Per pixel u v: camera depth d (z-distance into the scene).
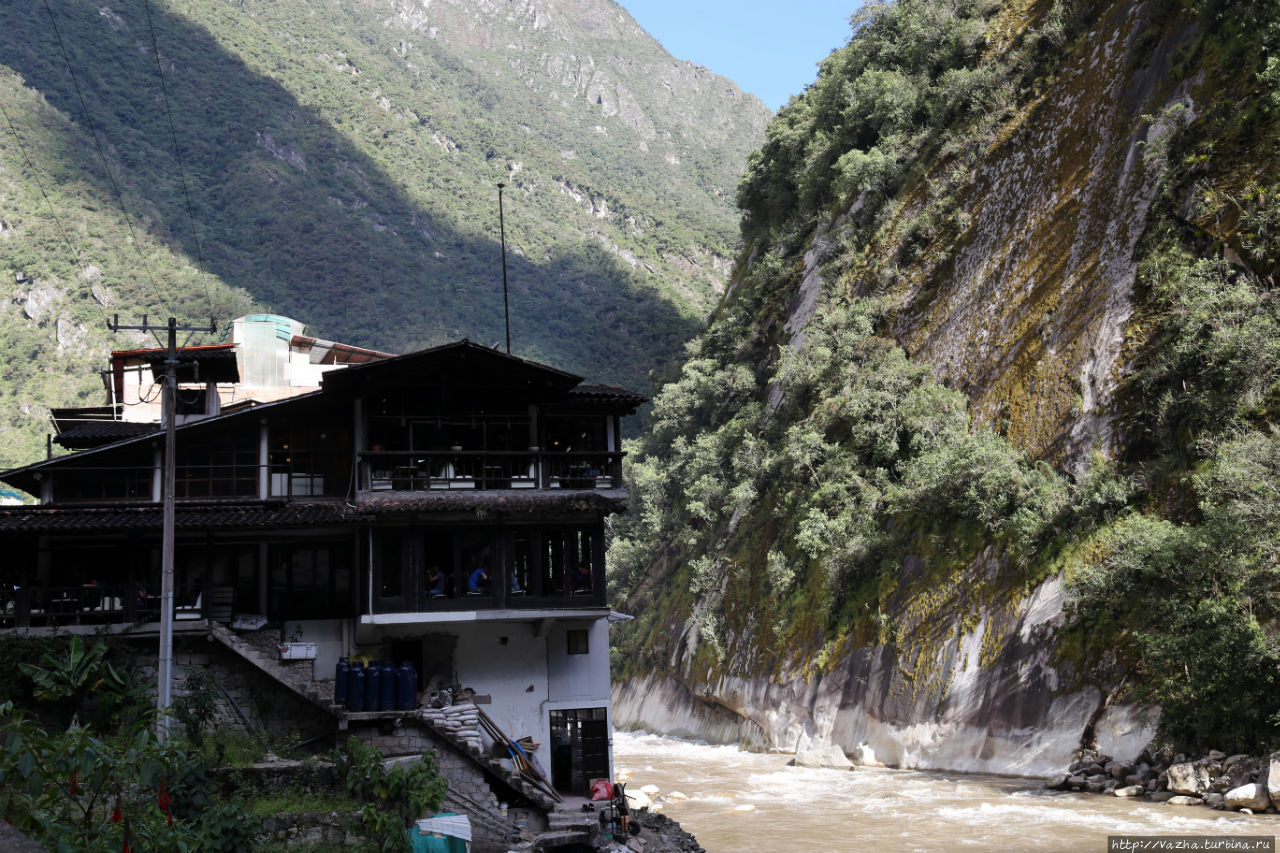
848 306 70.81
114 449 28.80
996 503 47.41
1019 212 58.69
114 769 14.80
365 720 24.67
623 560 93.44
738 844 30.75
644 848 25.31
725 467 81.75
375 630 27.97
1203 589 34.41
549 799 25.91
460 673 28.52
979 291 59.09
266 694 25.78
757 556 69.12
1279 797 28.27
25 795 13.82
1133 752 35.09
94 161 182.75
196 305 148.50
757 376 87.31
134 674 25.14
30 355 127.00
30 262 139.88
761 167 104.75
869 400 59.56
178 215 190.00
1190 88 48.75
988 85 66.00
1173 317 43.81
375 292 194.50
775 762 52.97
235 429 29.39
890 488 55.41
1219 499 36.28
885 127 76.69
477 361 29.31
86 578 26.67
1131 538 38.19
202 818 18.38
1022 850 27.22
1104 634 38.44
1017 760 39.84
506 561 28.34
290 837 20.91
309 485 29.39
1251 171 43.41
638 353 172.62
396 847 20.33
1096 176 53.22
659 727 74.69
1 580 26.27
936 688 45.94
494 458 29.03
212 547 27.78
